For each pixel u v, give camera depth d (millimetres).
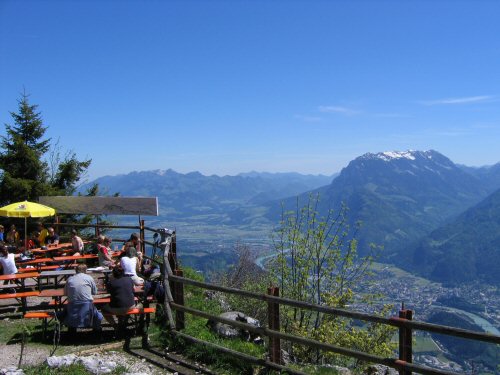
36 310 10758
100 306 9906
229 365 8016
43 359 8094
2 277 11602
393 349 15516
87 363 7652
